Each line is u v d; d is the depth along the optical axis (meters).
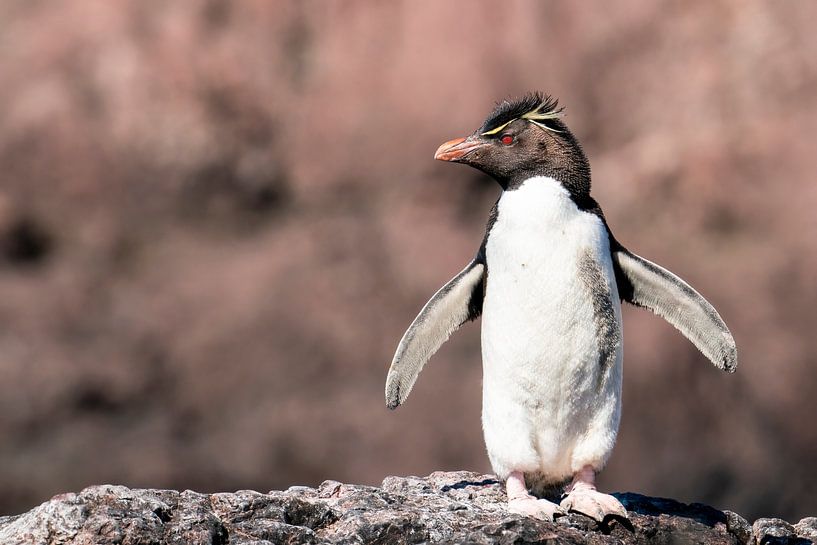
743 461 21.86
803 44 26.45
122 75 27.17
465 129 26.94
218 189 27.00
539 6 27.33
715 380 22.41
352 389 23.05
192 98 27.20
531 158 5.62
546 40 27.20
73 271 25.42
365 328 24.11
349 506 5.45
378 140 27.14
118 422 22.77
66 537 4.74
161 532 4.83
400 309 24.52
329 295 24.61
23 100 26.84
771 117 25.98
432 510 5.43
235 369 23.66
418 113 27.11
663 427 21.88
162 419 23.00
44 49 27.47
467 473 6.68
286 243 26.03
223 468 21.92
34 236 25.88
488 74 27.14
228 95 27.44
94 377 23.05
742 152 25.64
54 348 23.56
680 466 21.64
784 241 24.64
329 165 27.31
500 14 27.42
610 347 5.44
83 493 5.01
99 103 27.08
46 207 26.12
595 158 26.56
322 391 23.14
